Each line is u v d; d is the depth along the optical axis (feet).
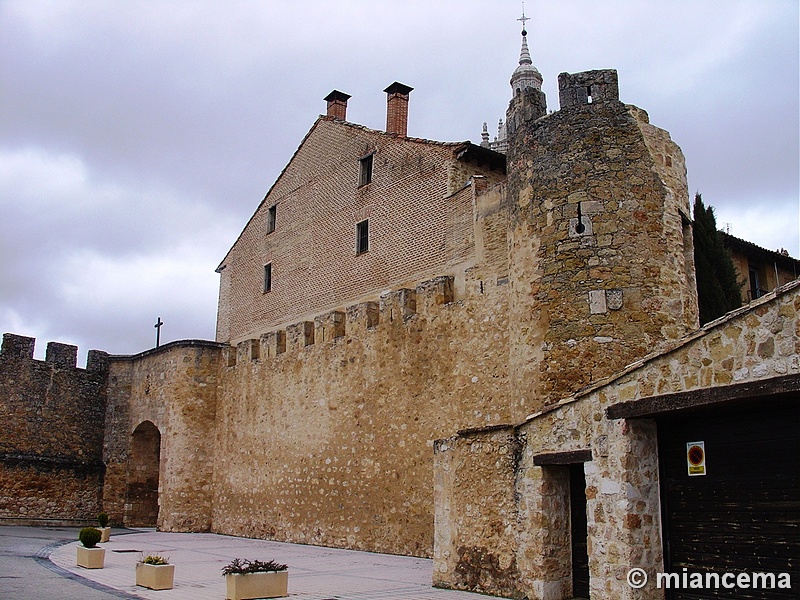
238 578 35.55
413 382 66.28
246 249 101.76
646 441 32.42
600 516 32.48
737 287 64.64
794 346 26.16
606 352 43.62
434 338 65.00
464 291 63.26
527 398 46.65
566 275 45.88
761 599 27.96
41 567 47.34
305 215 89.81
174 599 35.60
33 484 97.91
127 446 105.91
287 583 39.24
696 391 29.07
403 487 65.00
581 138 47.44
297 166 93.35
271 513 82.12
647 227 45.44
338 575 47.11
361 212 79.66
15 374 101.04
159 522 93.86
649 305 44.14
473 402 59.93
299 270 88.84
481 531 39.17
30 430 101.19
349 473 71.77
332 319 77.92
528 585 35.86
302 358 81.97
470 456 40.70
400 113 82.48
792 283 26.43
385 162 77.36
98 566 48.14
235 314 101.24
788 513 27.50
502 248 60.29
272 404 85.81
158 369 102.37
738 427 29.71
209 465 95.04
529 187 49.19
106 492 104.94
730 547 29.30
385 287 73.82
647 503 31.71
